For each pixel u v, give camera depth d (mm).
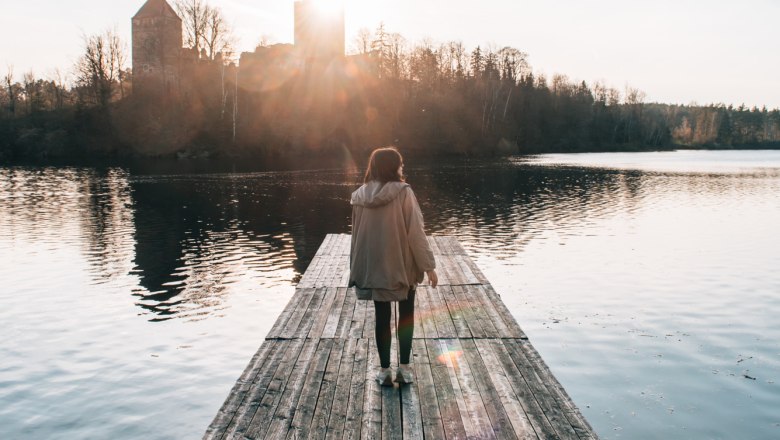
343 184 37688
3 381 7879
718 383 7477
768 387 7340
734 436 6102
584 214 24484
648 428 6281
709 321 10219
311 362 5418
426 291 8102
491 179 42188
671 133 140000
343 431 4090
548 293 12156
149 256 16156
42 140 66062
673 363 8180
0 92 84438
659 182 40625
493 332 6270
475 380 4980
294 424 4195
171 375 8117
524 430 4070
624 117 120812
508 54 105125
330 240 12562
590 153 100250
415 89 89312
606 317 10484
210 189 34625
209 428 4137
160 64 79812
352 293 7973
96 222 22328
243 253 16547
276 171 48656
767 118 158625
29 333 9867
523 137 95750
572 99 111062
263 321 10523
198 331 9984
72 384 7793
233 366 8453
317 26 88062
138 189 34688
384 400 4594
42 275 14000
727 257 15805
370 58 86500
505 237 18969
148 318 10688
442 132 81875
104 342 9430
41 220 22859
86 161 60750
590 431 4043
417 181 40625
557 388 4793
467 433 4043
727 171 52688
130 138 66812
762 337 9320
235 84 68625
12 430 6543
